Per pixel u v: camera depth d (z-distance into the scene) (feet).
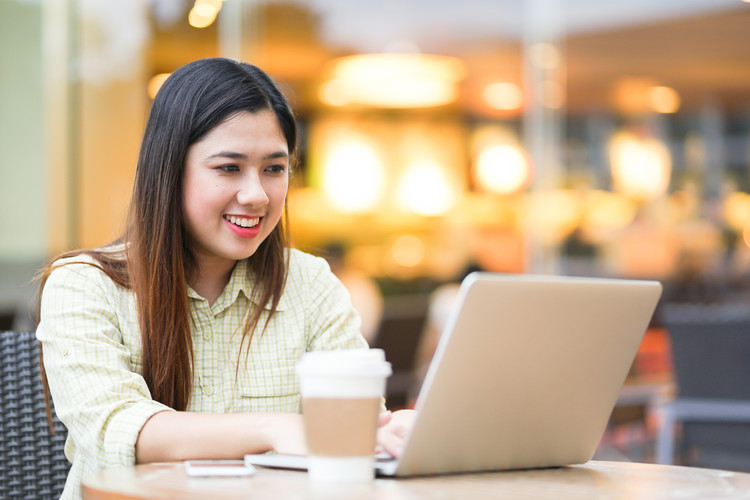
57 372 5.31
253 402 5.86
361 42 26.68
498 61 27.50
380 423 4.75
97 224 16.58
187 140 5.51
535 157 26.58
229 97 5.50
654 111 26.16
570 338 4.38
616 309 4.48
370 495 3.68
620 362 4.66
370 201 31.65
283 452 4.53
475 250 30.17
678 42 24.77
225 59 5.71
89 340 5.33
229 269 5.99
